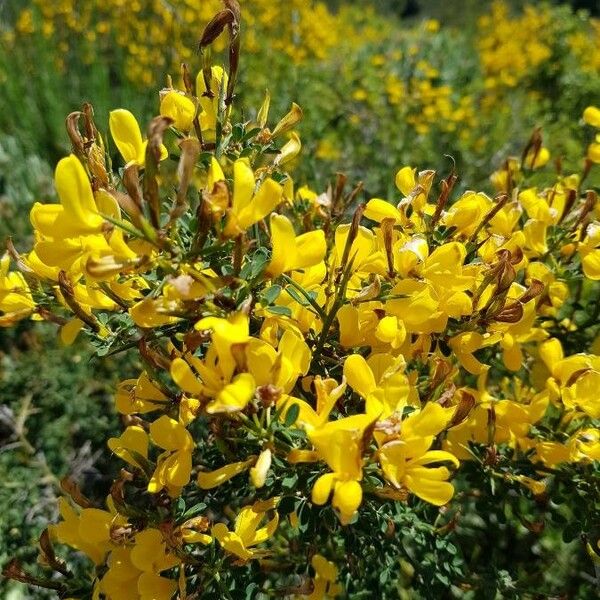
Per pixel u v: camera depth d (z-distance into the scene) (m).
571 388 0.18
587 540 0.20
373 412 0.13
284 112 0.55
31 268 0.16
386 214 0.17
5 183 0.53
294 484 0.15
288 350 0.13
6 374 0.35
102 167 0.14
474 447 0.19
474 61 1.02
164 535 0.15
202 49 0.16
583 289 0.28
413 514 0.20
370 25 1.40
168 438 0.14
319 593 0.19
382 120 0.58
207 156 0.15
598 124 0.23
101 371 0.35
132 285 0.15
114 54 0.78
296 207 0.22
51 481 0.30
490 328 0.17
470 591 0.24
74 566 0.27
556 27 0.95
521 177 0.25
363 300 0.15
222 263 0.15
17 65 0.73
